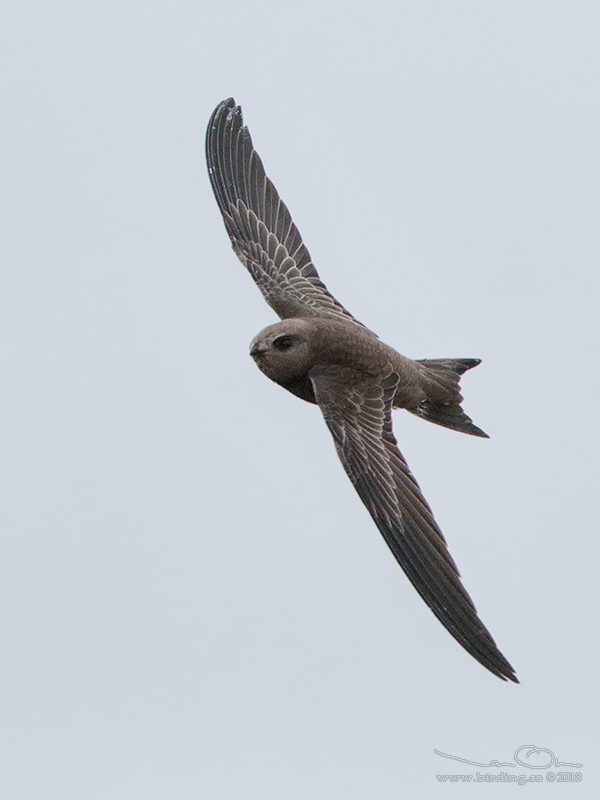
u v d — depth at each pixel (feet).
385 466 45.11
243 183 52.34
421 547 43.75
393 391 46.65
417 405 48.49
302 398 48.47
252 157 52.60
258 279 50.16
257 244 51.16
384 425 45.96
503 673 41.68
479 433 48.80
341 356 46.78
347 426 45.68
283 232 51.19
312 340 46.85
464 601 42.78
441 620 42.73
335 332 47.09
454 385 49.01
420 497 44.65
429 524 44.11
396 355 47.62
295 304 49.03
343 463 45.24
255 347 46.73
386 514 44.34
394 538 44.06
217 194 52.54
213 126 53.36
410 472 45.21
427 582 43.32
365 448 45.32
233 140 53.01
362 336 47.29
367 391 46.42
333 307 49.29
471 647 42.19
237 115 53.36
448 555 43.50
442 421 48.98
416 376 48.03
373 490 44.70
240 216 51.88
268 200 51.83
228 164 52.75
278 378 47.29
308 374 47.01
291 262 50.55
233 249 51.24
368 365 46.75
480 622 42.37
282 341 46.57
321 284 50.19
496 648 41.98
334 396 46.19
